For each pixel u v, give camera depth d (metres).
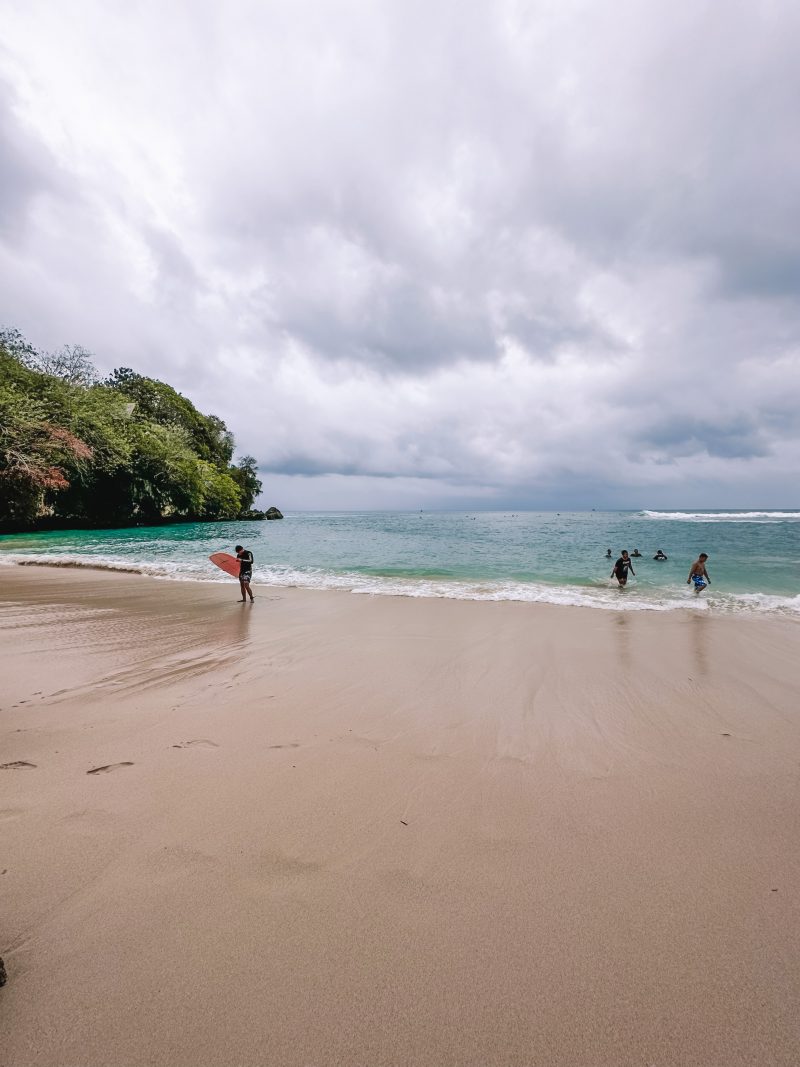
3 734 3.96
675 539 29.05
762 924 2.03
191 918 2.05
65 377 40.00
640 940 1.96
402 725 4.23
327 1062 1.52
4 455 29.55
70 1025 1.60
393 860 2.45
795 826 2.77
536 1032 1.62
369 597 11.36
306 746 3.79
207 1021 1.63
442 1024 1.64
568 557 20.62
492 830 2.71
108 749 3.70
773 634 7.80
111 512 42.34
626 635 7.70
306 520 71.06
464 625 8.37
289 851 2.51
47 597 11.05
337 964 1.84
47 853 2.46
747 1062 1.53
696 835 2.67
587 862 2.44
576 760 3.60
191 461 48.09
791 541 26.88
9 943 1.90
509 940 1.96
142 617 8.95
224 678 5.50
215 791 3.10
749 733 4.12
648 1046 1.57
